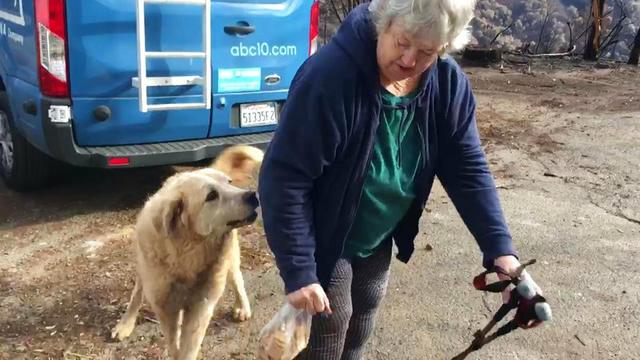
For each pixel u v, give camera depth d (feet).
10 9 15.78
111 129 14.99
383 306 12.43
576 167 21.81
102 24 14.30
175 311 9.82
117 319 11.53
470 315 12.21
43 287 12.54
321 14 45.01
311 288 6.22
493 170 21.30
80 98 14.47
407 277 13.65
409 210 7.32
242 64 16.53
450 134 6.90
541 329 11.78
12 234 14.93
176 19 15.16
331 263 6.85
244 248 14.64
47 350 10.56
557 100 33.55
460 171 7.08
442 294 12.97
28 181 17.17
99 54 14.42
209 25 15.34
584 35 54.29
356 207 6.65
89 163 14.78
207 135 16.48
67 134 14.46
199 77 15.78
